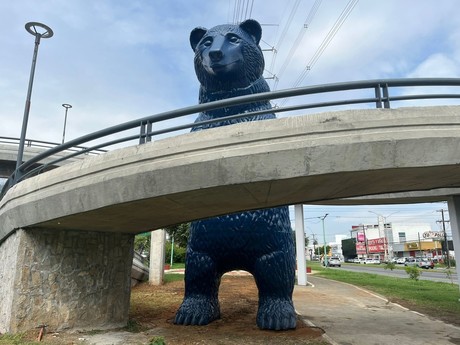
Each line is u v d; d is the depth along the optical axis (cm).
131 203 565
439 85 537
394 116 488
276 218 746
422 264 4709
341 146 480
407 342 673
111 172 564
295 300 1225
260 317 730
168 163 523
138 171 538
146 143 557
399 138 476
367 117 489
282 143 493
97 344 624
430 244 6650
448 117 487
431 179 568
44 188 647
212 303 800
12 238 725
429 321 877
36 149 1981
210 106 564
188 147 522
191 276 773
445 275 3088
